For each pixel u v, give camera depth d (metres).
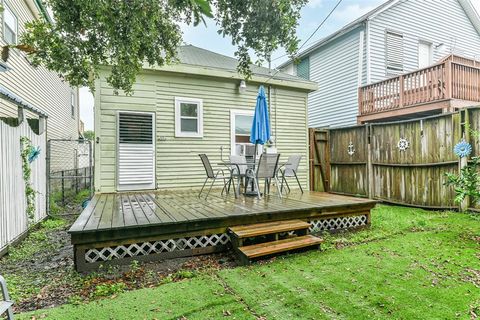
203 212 3.88
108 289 2.52
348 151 7.98
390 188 6.93
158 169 6.48
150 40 3.25
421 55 10.42
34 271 3.15
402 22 9.95
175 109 6.63
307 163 8.24
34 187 5.20
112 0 2.71
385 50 9.62
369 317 2.02
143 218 3.52
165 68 6.31
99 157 6.00
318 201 4.83
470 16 11.32
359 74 9.55
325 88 11.24
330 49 10.96
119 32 2.91
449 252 3.33
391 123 6.84
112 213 3.84
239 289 2.48
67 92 12.65
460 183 4.42
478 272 2.77
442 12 10.80
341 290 2.44
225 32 3.46
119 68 3.89
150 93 6.39
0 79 5.90
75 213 6.61
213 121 7.05
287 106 8.05
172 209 4.12
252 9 3.25
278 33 3.31
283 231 3.65
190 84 6.79
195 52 8.25
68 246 4.15
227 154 7.19
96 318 2.05
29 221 4.82
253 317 2.04
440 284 2.52
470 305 2.15
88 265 3.04
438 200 5.92
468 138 5.31
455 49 10.99
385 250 3.46
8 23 6.52
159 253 3.35
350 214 4.62
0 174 3.74
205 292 2.44
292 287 2.51
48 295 2.50
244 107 7.43
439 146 5.85
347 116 10.21
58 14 2.94
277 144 7.89
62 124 11.71
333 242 3.87
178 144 6.68
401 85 8.05
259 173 5.21
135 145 6.28
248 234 3.40
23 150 4.62
